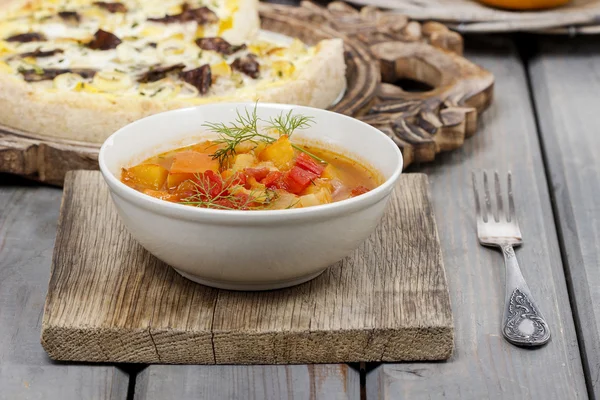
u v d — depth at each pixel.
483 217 2.95
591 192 3.26
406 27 4.30
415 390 2.26
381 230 2.72
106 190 2.91
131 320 2.29
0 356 2.35
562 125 3.77
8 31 3.76
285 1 5.01
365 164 2.61
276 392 2.26
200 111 2.71
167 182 2.43
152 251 2.38
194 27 3.86
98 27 3.85
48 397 2.23
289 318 2.32
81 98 3.13
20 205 3.07
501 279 2.68
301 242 2.24
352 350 2.32
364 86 3.62
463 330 2.46
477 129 3.67
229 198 2.30
